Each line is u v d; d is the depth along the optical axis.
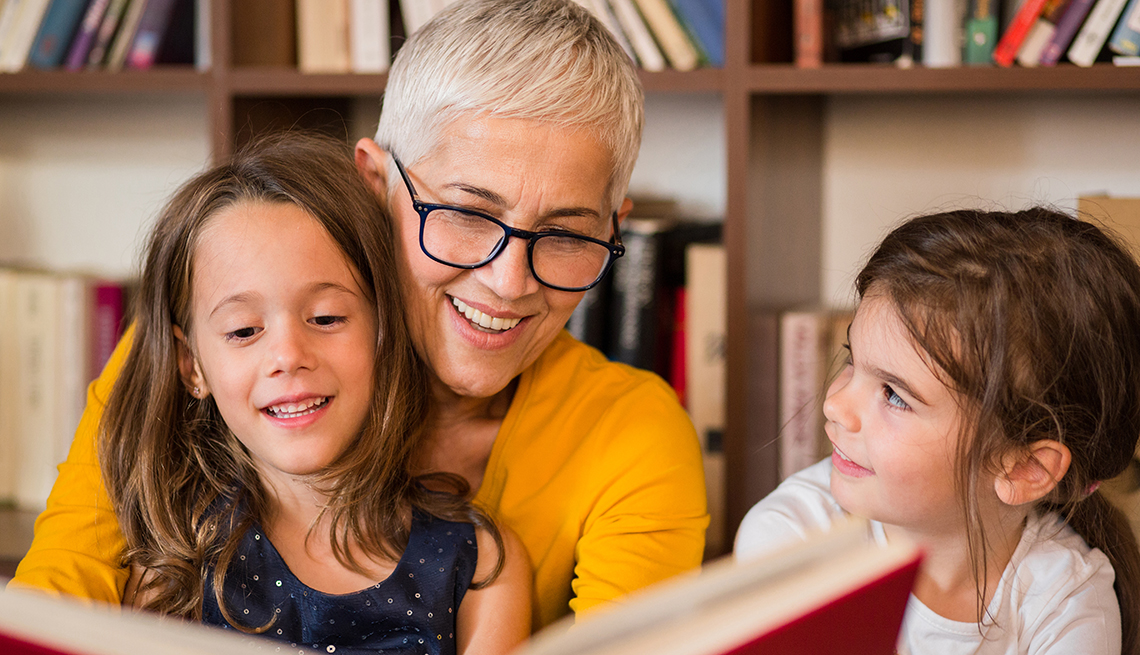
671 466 0.89
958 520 0.83
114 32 1.39
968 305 0.79
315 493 0.84
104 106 1.69
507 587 0.83
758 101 1.28
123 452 0.86
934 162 1.51
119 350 0.98
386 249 0.84
